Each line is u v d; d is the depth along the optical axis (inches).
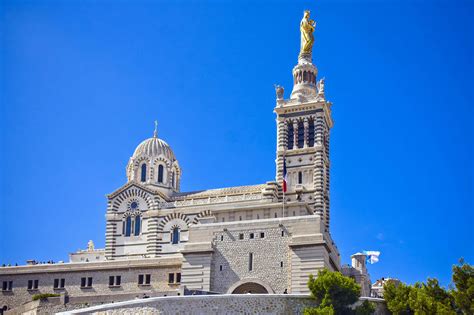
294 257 4343.0
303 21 6441.9
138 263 4936.0
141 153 6195.9
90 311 3469.5
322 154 5802.2
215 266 4507.9
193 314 3646.7
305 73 6259.8
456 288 3924.7
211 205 5634.8
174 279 4827.8
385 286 4089.6
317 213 5605.3
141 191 5851.4
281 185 5753.0
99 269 5009.8
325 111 6003.9
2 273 5196.9
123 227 5826.8
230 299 3720.5
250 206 5007.4
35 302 4429.1
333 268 4709.6
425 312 3794.3
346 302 3821.4
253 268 4419.3
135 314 3548.2
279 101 6043.3
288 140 5954.7
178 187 6279.5
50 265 5118.1
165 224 5698.8
